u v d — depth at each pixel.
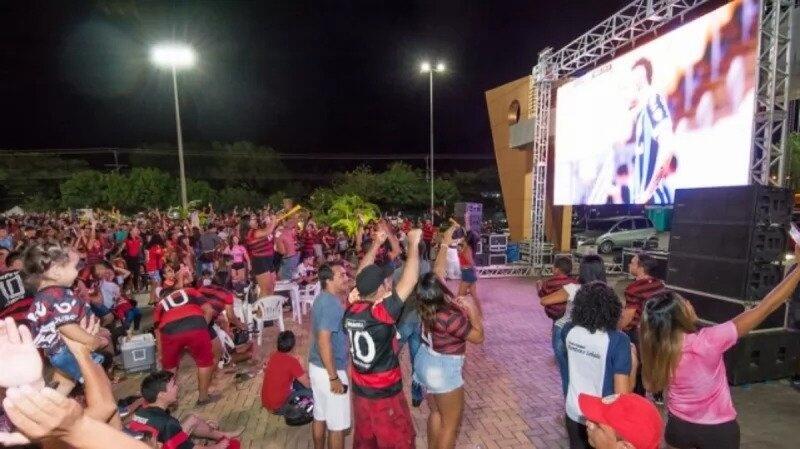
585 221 20.27
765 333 5.38
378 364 3.26
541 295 4.93
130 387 6.05
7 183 45.97
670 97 9.00
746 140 7.27
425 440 4.49
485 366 6.49
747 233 5.11
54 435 0.99
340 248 17.16
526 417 4.93
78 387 3.08
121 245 13.09
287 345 4.93
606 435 1.71
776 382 5.48
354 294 3.92
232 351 6.85
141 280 13.58
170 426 3.48
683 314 2.61
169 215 28.78
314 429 3.98
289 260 10.54
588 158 11.97
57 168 48.69
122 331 7.60
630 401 1.74
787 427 4.47
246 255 11.15
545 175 14.76
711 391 2.54
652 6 9.30
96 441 1.05
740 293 5.18
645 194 9.79
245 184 51.78
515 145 17.17
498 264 15.96
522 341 7.61
